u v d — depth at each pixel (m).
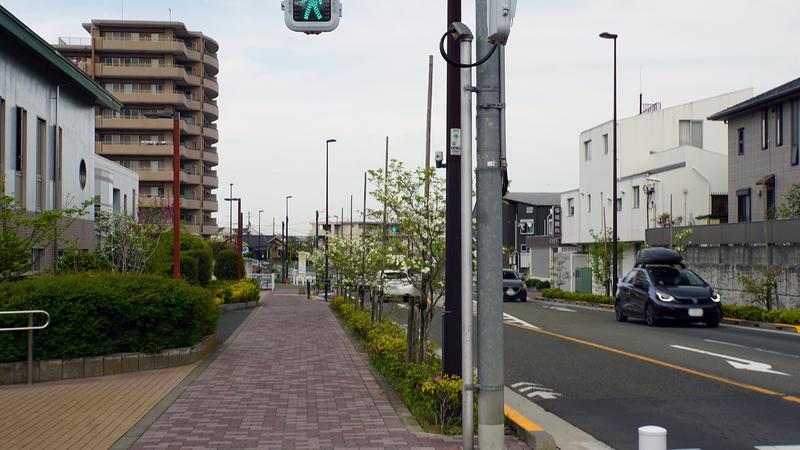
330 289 37.75
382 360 9.48
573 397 7.98
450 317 6.37
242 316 20.25
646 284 17.56
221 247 63.12
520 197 61.06
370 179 9.42
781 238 19.59
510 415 6.39
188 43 67.00
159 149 62.44
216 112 69.31
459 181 6.37
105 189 24.41
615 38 27.38
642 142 35.75
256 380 8.55
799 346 12.52
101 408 6.70
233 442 5.46
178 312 9.73
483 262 5.07
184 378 8.63
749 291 19.38
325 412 6.65
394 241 9.32
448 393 6.00
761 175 25.73
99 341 9.00
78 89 18.56
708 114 36.16
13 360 8.34
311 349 11.95
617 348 12.28
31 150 15.26
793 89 22.75
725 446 5.71
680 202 31.00
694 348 12.16
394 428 5.98
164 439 5.53
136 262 19.67
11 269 10.97
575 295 30.00
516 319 19.11
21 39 13.99
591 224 38.62
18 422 6.07
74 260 15.61
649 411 7.13
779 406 7.27
